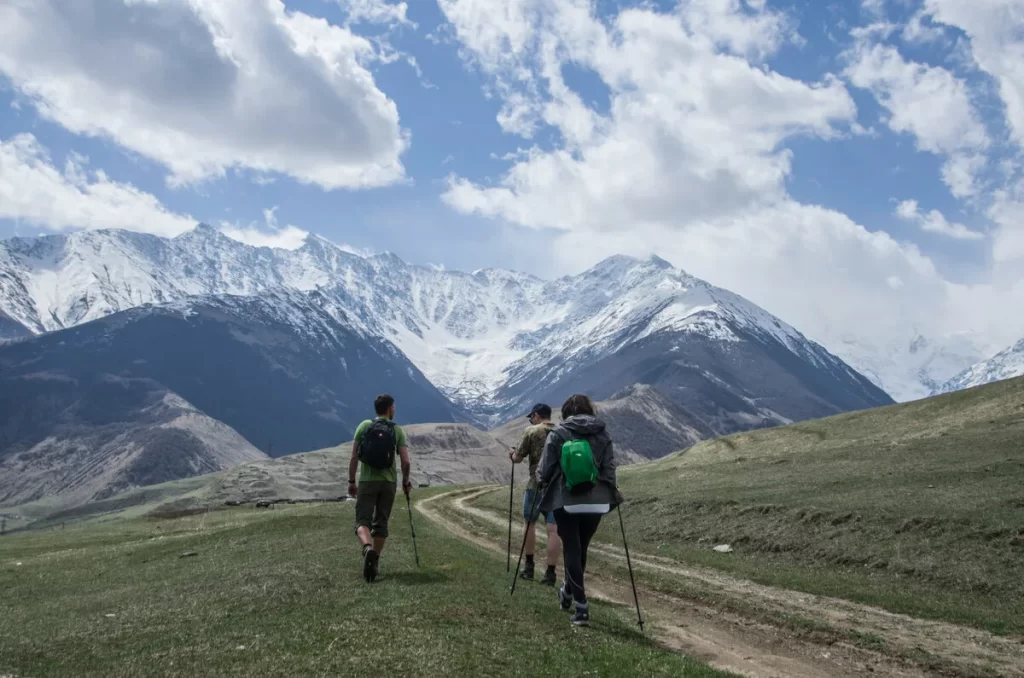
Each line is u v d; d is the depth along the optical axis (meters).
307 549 24.56
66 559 32.91
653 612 18.98
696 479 61.47
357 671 10.80
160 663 11.31
